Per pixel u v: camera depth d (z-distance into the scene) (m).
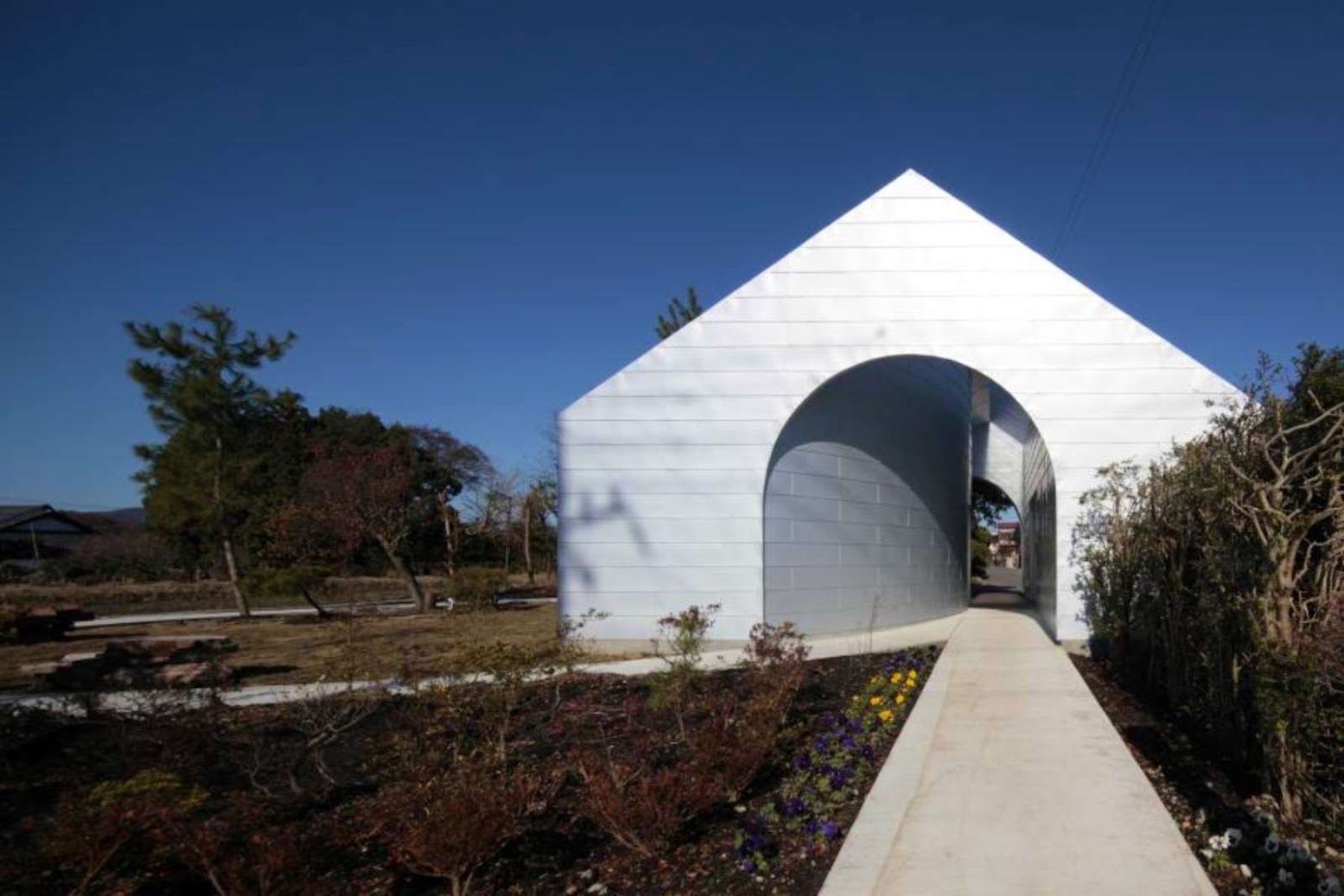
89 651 13.11
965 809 4.54
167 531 21.42
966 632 12.16
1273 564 4.52
